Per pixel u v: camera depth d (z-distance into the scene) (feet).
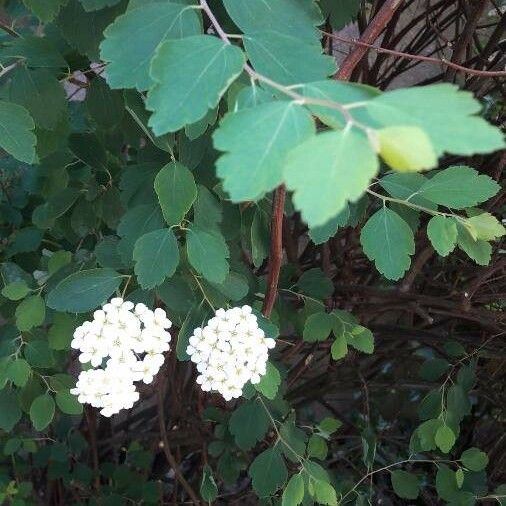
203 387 0.65
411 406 1.30
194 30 0.48
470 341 1.04
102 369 0.66
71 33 0.61
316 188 0.29
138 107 0.62
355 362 1.14
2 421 0.80
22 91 0.64
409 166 0.29
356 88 0.38
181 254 0.70
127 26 0.48
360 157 0.29
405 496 0.91
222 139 0.34
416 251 0.96
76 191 0.85
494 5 0.91
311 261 1.07
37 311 0.75
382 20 0.61
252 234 0.74
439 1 1.02
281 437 0.84
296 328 0.91
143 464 1.13
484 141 0.29
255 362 0.64
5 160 0.95
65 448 1.08
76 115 0.87
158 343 0.61
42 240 0.93
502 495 0.89
